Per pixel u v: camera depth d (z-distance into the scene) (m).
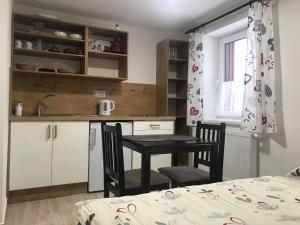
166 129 3.56
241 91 3.45
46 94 3.39
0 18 2.04
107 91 3.78
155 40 4.14
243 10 3.07
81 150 3.02
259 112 2.60
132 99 3.96
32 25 3.23
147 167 1.88
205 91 3.79
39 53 3.16
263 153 2.75
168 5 3.20
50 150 2.86
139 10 3.35
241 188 1.39
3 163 2.12
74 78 3.54
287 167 2.50
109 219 0.97
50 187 2.92
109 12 3.43
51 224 2.26
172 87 4.20
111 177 2.08
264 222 0.96
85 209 1.10
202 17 3.58
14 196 2.75
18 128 2.69
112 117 3.19
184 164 3.94
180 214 1.02
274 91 2.57
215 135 2.42
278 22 2.60
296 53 2.43
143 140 2.06
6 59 2.15
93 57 3.68
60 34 3.17
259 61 2.62
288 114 2.50
